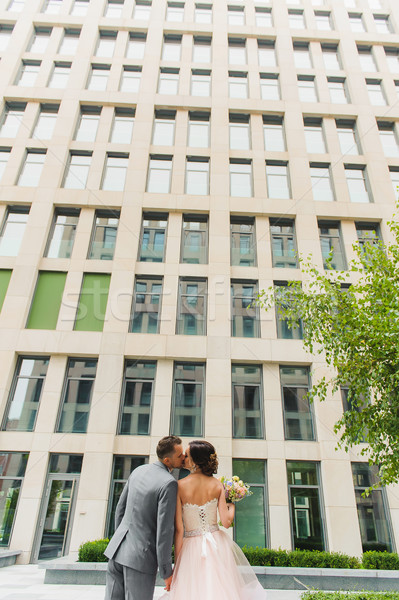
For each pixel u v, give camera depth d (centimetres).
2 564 1034
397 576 909
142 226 1662
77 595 723
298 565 973
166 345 1391
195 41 2244
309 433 1318
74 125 1859
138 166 1744
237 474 1248
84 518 1122
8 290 1451
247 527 1173
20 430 1269
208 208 1666
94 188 1688
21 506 1145
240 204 1683
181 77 2048
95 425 1252
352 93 2031
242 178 1806
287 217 1684
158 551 295
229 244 1590
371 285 673
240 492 404
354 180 1833
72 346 1373
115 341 1388
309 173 1775
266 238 1636
